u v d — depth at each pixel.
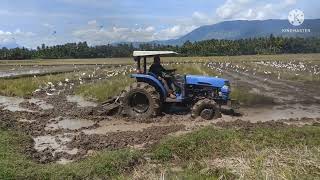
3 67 54.88
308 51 113.62
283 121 14.16
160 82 14.86
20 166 8.70
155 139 11.69
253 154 8.98
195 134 10.63
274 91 22.28
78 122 14.40
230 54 103.00
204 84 14.93
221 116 14.37
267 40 111.25
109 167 8.88
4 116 15.34
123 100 14.77
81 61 77.19
